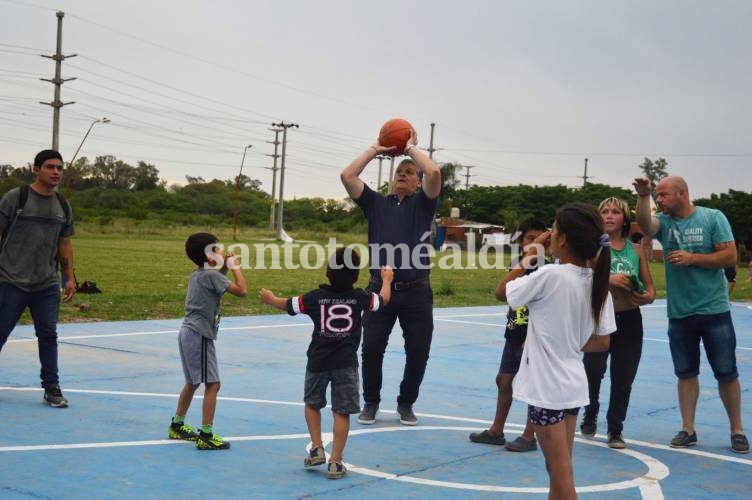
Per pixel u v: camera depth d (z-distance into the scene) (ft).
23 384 28.30
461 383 32.09
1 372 30.27
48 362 25.08
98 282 73.10
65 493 16.93
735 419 23.20
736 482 19.80
